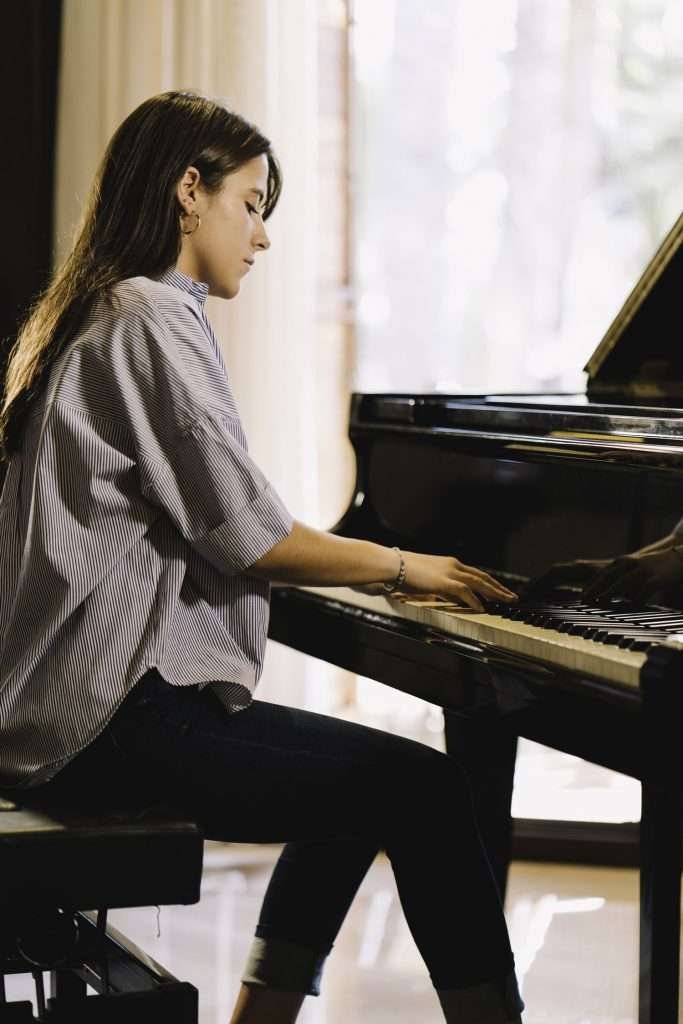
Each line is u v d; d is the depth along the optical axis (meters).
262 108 3.68
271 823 1.84
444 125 4.02
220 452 1.78
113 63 3.65
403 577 1.94
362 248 4.06
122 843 1.72
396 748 1.86
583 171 3.97
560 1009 2.72
